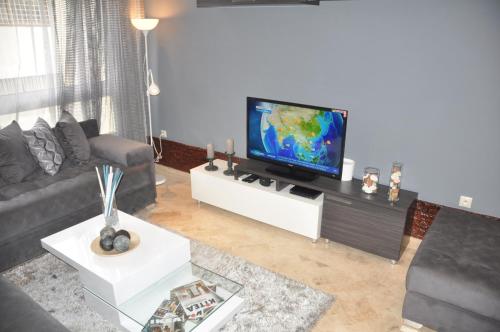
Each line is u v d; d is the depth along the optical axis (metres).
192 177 4.21
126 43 4.82
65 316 2.74
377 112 3.56
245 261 3.34
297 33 3.79
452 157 3.33
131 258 2.70
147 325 2.34
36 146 3.75
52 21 4.11
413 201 3.35
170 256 2.79
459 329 2.46
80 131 4.13
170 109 5.11
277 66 4.02
